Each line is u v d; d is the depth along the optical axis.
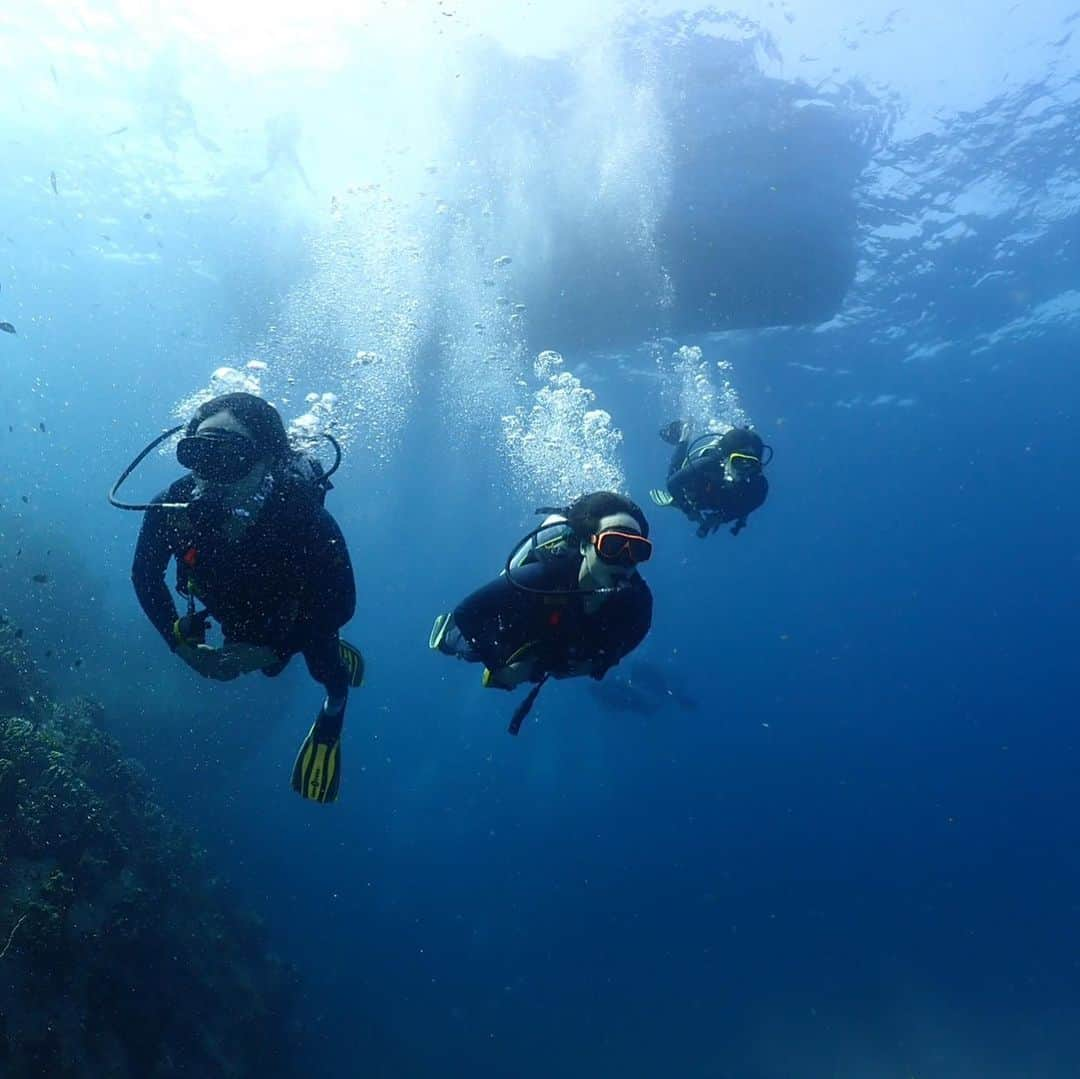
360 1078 15.08
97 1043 7.51
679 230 16.03
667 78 14.39
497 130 15.02
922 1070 20.09
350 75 14.71
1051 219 19.88
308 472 2.39
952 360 30.98
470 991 19.77
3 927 6.91
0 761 7.64
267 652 2.37
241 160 18.28
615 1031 19.48
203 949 10.62
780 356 28.28
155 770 18.73
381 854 25.45
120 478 2.36
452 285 18.23
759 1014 21.41
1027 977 25.80
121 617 20.44
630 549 2.60
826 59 14.66
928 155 16.95
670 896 28.36
